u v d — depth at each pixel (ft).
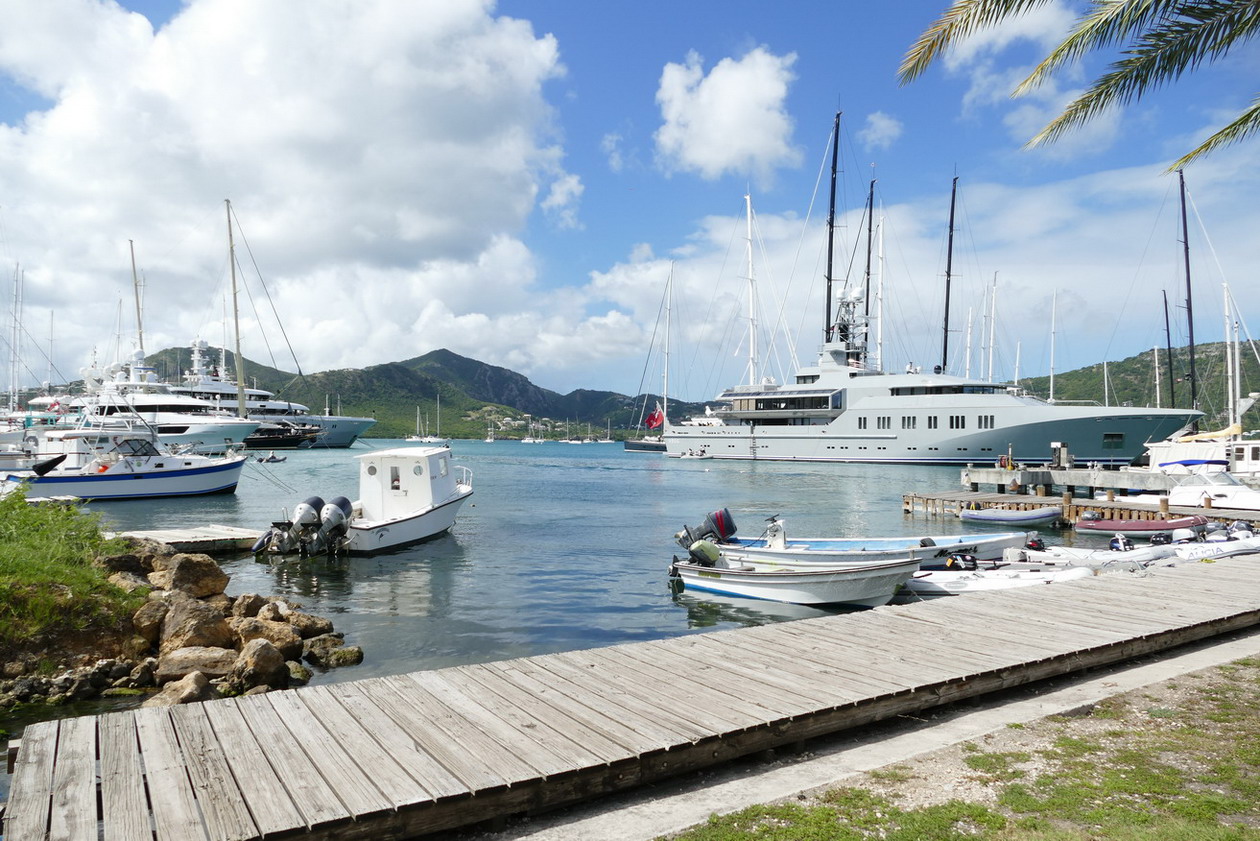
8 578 37.78
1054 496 127.75
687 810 18.15
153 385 249.75
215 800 16.81
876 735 23.25
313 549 75.10
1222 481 104.27
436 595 58.75
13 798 16.81
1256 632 35.47
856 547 65.87
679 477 199.31
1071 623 33.32
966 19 30.25
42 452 123.75
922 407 208.64
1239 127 31.86
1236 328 180.34
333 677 38.34
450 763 18.71
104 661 36.22
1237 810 17.24
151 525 99.14
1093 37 29.86
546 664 27.32
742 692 24.11
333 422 345.92
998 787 18.67
